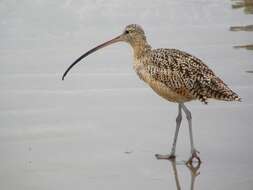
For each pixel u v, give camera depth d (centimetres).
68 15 2245
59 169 1343
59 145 1443
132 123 1543
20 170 1338
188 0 2380
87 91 1712
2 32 2108
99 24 2162
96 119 1562
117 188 1261
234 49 1944
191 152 1380
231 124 1526
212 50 1936
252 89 1689
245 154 1397
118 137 1480
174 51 1447
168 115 1583
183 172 1332
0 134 1489
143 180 1297
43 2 2361
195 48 1944
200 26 2134
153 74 1444
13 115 1584
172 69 1414
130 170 1338
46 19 2211
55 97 1681
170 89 1423
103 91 1712
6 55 1936
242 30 2094
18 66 1864
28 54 1944
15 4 2331
